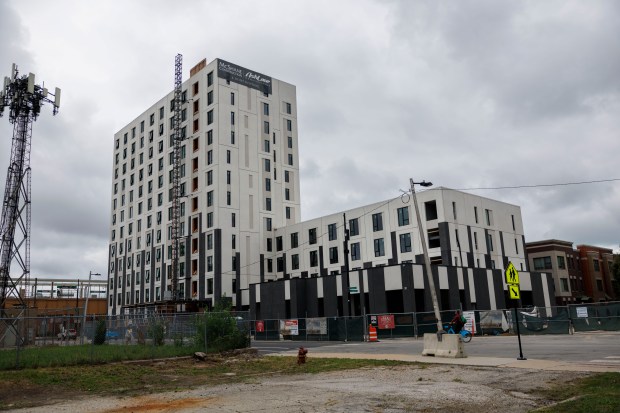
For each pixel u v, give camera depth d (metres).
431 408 10.45
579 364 16.64
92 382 16.58
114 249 107.06
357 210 70.12
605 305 39.00
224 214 78.31
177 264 83.62
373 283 54.16
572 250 82.75
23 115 72.69
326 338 41.72
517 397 11.38
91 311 103.38
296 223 85.81
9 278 68.50
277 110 89.81
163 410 11.12
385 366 18.50
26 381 16.73
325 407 10.79
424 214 61.72
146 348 26.84
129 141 106.56
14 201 70.44
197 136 85.00
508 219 69.19
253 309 69.19
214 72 82.56
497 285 59.78
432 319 43.19
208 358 24.06
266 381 15.91
